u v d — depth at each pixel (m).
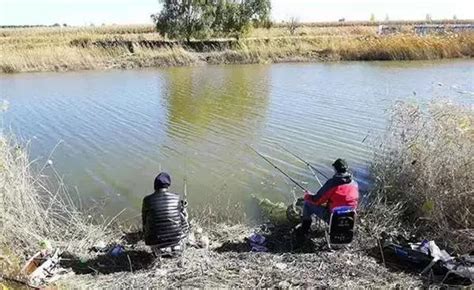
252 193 9.20
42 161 11.35
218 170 10.61
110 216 8.16
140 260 6.48
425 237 6.91
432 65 30.27
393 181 8.06
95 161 11.36
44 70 29.88
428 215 7.21
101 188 9.55
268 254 6.56
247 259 6.40
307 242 6.93
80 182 9.88
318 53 35.69
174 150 12.23
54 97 20.58
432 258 6.11
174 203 6.32
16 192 6.87
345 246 6.68
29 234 6.66
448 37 35.47
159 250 6.28
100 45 36.62
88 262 6.42
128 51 35.00
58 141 13.24
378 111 16.45
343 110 16.81
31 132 14.34
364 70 28.52
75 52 32.06
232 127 14.69
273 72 28.61
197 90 22.14
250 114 16.50
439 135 7.88
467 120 8.00
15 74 28.66
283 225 7.60
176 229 6.25
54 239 7.04
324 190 6.55
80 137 13.68
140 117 16.31
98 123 15.45
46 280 5.88
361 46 35.25
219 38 42.75
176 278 5.88
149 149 12.35
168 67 32.03
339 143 12.59
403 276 5.93
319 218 6.89
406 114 8.63
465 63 31.00
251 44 37.94
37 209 7.18
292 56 35.19
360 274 5.98
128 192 9.35
